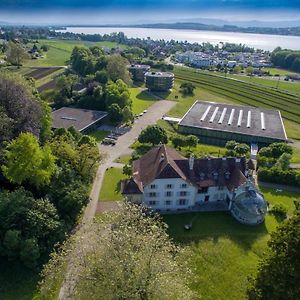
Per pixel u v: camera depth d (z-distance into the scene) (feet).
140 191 285.84
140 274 166.09
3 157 286.46
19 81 364.38
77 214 267.39
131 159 378.53
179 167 302.04
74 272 180.45
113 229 196.85
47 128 374.43
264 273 172.24
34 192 275.59
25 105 343.26
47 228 234.58
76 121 485.56
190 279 224.12
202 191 304.30
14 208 231.71
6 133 303.68
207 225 278.67
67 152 313.12
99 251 177.37
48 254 233.55
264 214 284.82
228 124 494.18
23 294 209.97
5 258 230.48
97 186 328.70
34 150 267.18
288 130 538.06
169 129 506.48
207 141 484.74
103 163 378.12
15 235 219.00
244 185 288.30
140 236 182.19
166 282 166.09
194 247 252.83
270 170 358.64
